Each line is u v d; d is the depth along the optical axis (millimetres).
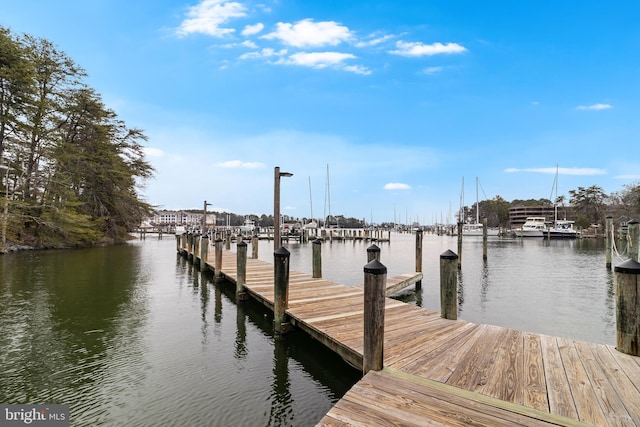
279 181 14406
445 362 3875
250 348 6035
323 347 5840
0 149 22719
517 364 3801
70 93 27750
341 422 2682
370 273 3680
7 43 21406
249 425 3717
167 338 6465
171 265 17594
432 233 94875
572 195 73375
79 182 28625
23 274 13219
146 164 37469
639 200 48531
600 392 3131
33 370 4945
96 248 27438
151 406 4055
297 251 32281
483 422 2654
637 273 4027
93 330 6785
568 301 10281
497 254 27562
